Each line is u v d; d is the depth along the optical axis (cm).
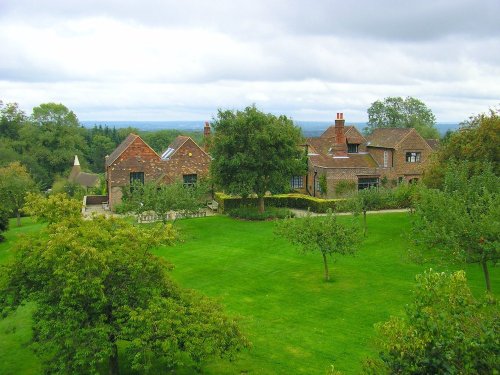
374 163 6022
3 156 8781
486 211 2319
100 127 14812
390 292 2639
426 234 2434
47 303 1617
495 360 1042
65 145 10038
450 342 1079
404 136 5759
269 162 4641
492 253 2239
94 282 1486
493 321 1154
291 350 2027
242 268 3209
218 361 1941
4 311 1794
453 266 2958
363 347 2020
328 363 1905
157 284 1727
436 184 3681
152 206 4025
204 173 5762
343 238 2830
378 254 3372
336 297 2616
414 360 1108
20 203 5403
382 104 10950
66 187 8156
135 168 5522
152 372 1861
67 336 1541
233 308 2516
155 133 16062
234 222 4622
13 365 1984
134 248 1662
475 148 3469
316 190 5794
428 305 1224
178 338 1527
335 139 5931
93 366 1518
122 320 1566
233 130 4622
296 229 2894
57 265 1541
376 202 3834
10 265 1650
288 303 2566
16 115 10044
